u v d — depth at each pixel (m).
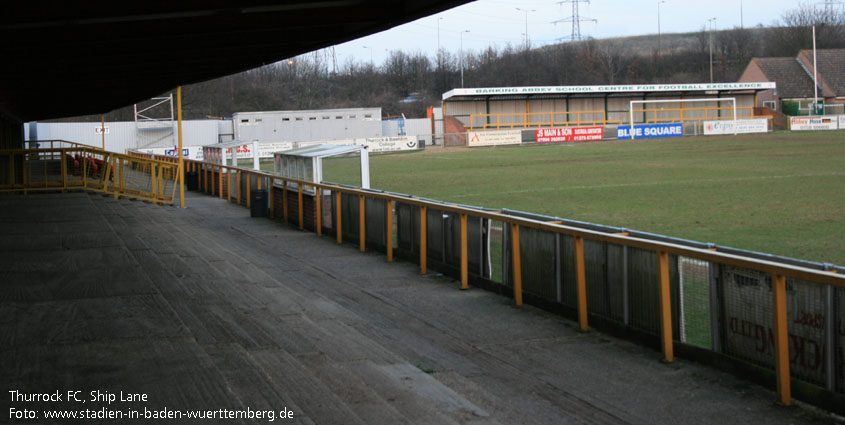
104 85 19.05
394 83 120.62
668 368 6.59
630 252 7.42
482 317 8.75
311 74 105.12
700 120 62.62
